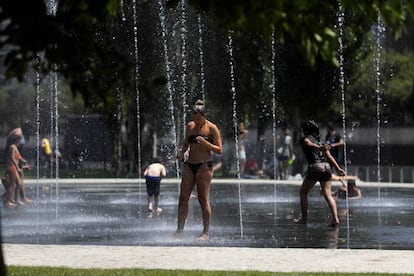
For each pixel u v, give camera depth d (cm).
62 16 943
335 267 1628
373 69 7594
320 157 2631
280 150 5941
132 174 6606
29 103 7112
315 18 957
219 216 3023
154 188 3097
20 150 3631
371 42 7288
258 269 1603
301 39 960
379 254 1812
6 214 3125
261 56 7006
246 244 2134
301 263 1681
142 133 6638
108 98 993
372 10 1030
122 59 996
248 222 2767
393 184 5094
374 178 6038
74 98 989
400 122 7738
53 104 7131
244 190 4647
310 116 7312
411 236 2325
